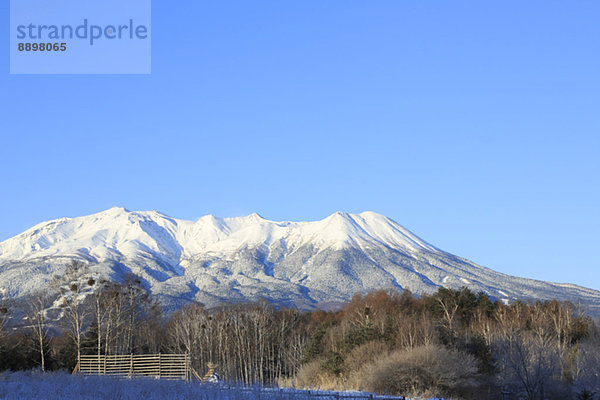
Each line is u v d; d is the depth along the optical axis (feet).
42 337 302.66
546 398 232.32
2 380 136.67
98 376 156.25
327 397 127.13
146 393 107.96
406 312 354.13
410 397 171.42
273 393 122.93
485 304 369.09
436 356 208.33
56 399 101.81
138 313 327.88
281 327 388.16
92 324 309.63
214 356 353.92
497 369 241.14
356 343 268.21
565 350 282.97
